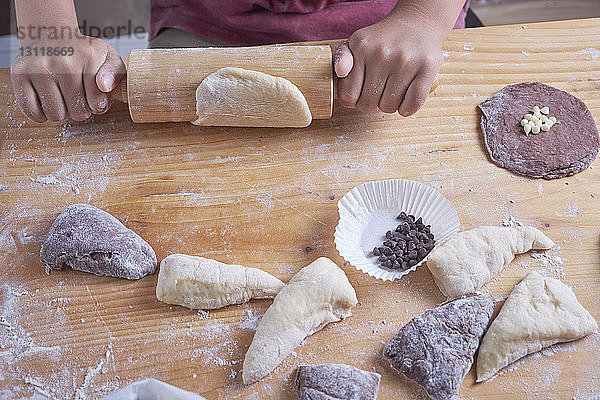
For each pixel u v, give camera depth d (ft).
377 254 1.76
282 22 2.27
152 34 2.53
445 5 1.99
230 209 1.84
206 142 1.96
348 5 2.27
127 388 1.52
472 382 1.58
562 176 1.87
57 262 1.72
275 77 1.86
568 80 2.06
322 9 2.27
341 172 1.90
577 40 2.15
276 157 1.93
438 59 1.90
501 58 2.11
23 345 1.63
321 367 1.57
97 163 1.92
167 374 1.60
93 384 1.58
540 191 1.86
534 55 2.11
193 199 1.86
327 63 1.90
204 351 1.63
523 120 1.94
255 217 1.83
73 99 1.89
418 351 1.57
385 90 1.89
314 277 1.66
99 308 1.69
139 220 1.83
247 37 2.37
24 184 1.89
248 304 1.69
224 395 1.57
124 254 1.72
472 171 1.89
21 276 1.74
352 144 1.95
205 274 1.67
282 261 1.76
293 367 1.61
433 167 1.90
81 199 1.86
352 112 2.01
